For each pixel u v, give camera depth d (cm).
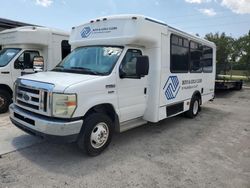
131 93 572
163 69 643
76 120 453
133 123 607
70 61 589
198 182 420
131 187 396
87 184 400
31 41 883
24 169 440
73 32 655
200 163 495
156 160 500
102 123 507
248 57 3150
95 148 500
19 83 511
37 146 543
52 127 436
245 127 786
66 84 448
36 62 766
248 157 535
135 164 477
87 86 465
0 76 827
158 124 780
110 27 576
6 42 932
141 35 556
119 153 527
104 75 507
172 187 402
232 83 1800
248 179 437
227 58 3388
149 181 417
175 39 700
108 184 402
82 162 476
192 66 827
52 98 440
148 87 627
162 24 629
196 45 849
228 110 1078
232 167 483
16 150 518
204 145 602
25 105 496
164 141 618
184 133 694
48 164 462
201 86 920
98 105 500
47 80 472
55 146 546
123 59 545
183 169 465
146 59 532
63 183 400
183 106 792
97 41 590
